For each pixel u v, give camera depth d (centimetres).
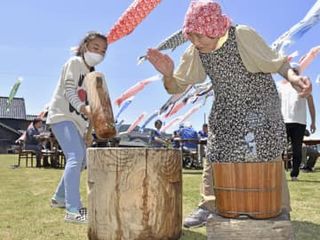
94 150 210
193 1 186
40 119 1008
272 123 189
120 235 203
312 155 811
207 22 179
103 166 206
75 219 275
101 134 238
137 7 408
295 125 511
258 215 179
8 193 420
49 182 543
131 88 812
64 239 230
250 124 188
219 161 193
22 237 234
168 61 209
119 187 203
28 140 991
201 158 966
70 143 296
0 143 3709
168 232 208
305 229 245
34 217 290
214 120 198
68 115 299
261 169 178
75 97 288
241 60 188
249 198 179
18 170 831
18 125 4072
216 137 196
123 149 204
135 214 202
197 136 995
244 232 179
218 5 183
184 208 320
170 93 221
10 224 267
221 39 188
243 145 187
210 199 252
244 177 178
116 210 204
